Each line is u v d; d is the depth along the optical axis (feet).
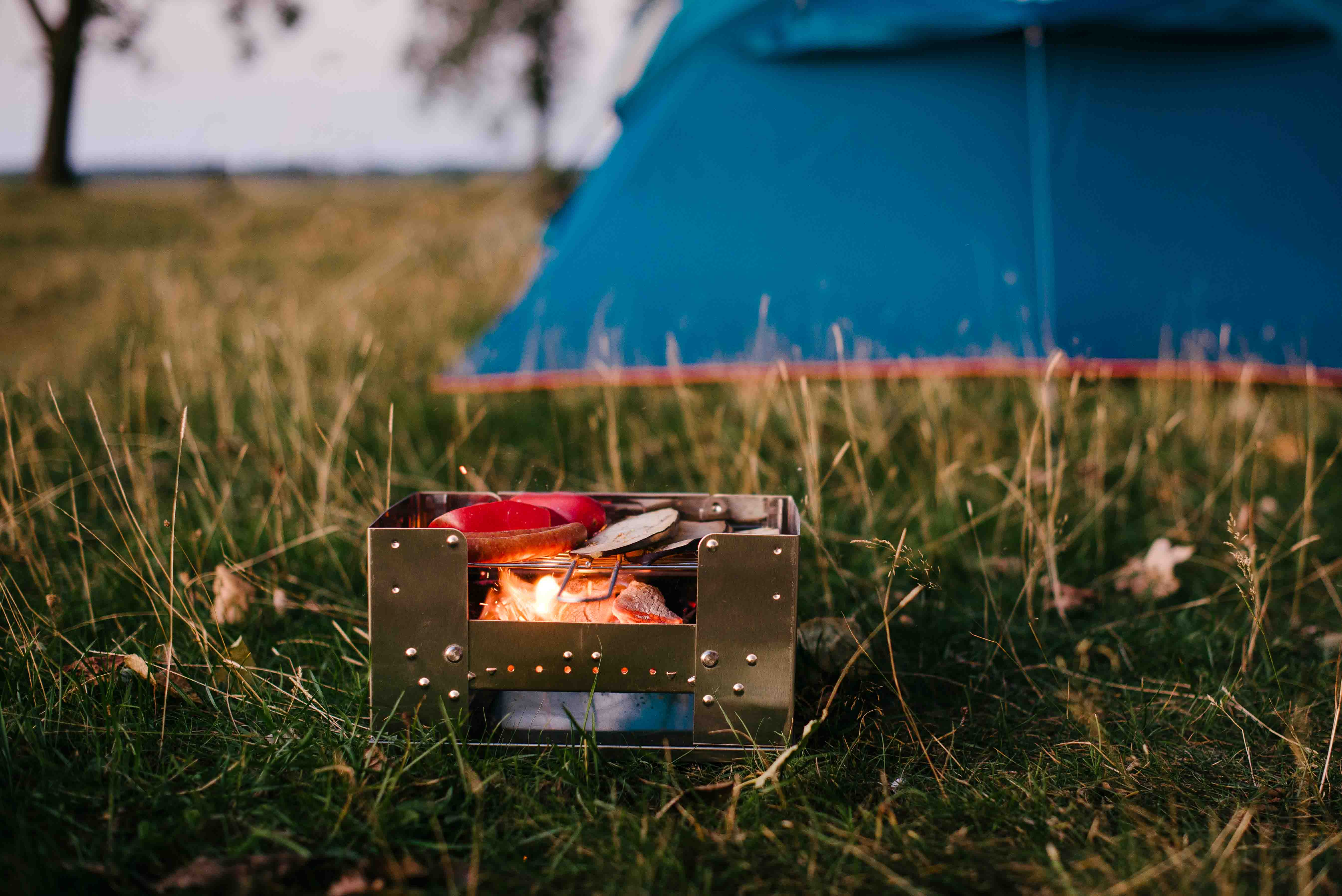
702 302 11.16
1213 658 6.03
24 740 4.72
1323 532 8.04
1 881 3.73
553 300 11.53
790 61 11.53
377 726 4.82
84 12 28.68
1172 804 4.46
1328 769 4.87
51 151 45.19
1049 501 7.89
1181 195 10.39
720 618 4.67
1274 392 10.52
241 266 23.66
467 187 41.75
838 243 11.02
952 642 6.38
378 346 9.66
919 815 4.50
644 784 4.67
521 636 4.71
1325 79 10.60
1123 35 10.59
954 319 10.48
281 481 7.71
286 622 6.44
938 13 10.51
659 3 12.78
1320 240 10.25
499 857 4.10
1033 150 10.76
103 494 8.63
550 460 9.69
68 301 20.53
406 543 4.65
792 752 4.72
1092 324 10.07
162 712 5.20
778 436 10.09
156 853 4.05
